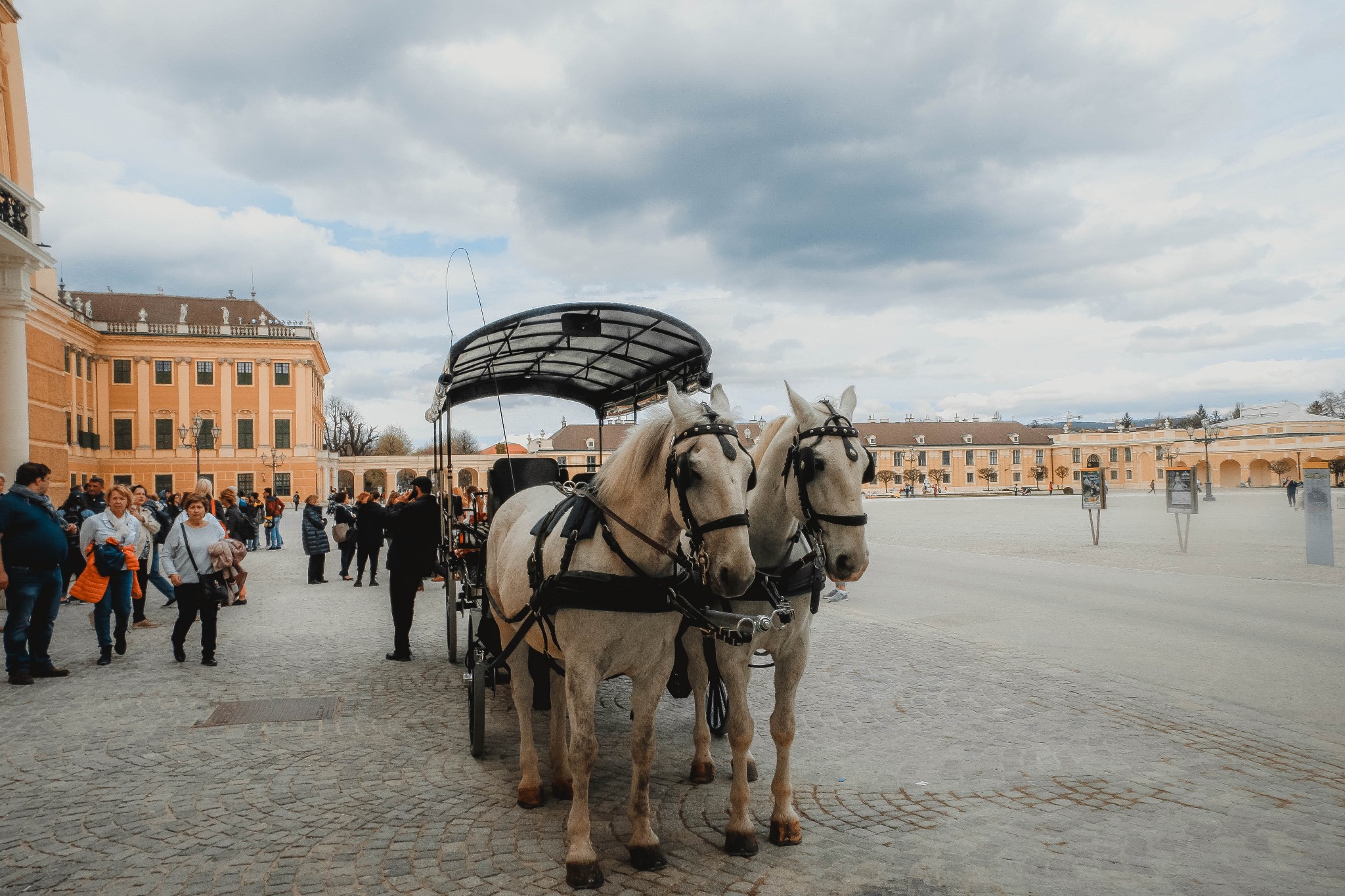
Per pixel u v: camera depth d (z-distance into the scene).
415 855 3.84
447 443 7.74
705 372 6.55
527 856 3.83
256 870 3.70
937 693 6.76
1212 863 3.68
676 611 3.67
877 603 11.93
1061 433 125.25
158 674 7.83
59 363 20.08
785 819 3.91
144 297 64.44
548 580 3.65
